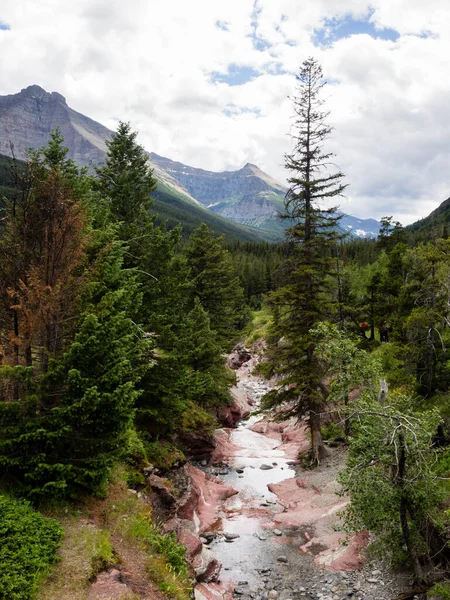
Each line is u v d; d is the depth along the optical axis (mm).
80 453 11258
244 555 17109
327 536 17969
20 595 7316
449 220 154500
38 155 11844
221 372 31969
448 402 19156
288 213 24812
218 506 21484
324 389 25297
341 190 23453
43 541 8734
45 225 11125
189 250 39281
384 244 51094
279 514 20750
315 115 23953
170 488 17031
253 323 71250
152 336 18688
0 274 10906
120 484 13234
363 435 13258
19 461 9852
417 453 12406
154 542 11398
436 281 22734
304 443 30500
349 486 13164
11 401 10242
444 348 20766
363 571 15172
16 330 10969
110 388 10930
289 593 14445
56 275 11422
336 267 32219
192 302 37500
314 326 23969
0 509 8969
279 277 25578
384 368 25688
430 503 12703
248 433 35344
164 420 19172
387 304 36750
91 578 8578
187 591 10516
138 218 23062
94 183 24516
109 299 11719
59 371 10516
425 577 12945
